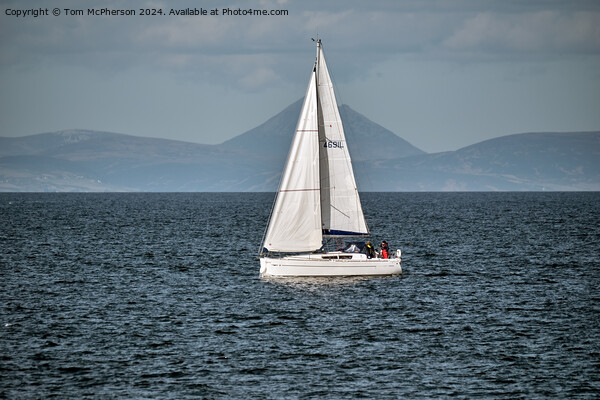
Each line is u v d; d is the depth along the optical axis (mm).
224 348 145125
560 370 131875
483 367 133750
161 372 130250
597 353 141625
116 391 121125
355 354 141375
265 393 120750
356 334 156250
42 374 128625
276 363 135750
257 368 132750
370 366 134250
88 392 120500
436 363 136000
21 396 118500
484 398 119188
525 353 141875
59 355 139375
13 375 127938
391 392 121438
